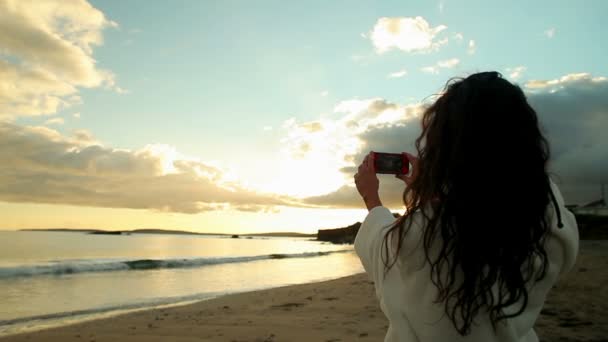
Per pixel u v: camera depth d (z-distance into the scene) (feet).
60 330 23.26
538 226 3.18
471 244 3.08
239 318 24.63
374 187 3.99
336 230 417.69
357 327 20.45
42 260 78.48
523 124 3.31
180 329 22.15
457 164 3.24
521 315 3.33
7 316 28.78
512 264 3.11
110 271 65.62
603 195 156.56
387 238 3.42
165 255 109.50
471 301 3.09
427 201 3.34
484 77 3.52
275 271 71.97
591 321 17.67
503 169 3.17
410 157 4.07
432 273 3.19
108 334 21.67
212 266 81.51
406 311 3.34
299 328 20.77
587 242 114.93
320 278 59.57
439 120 3.50
